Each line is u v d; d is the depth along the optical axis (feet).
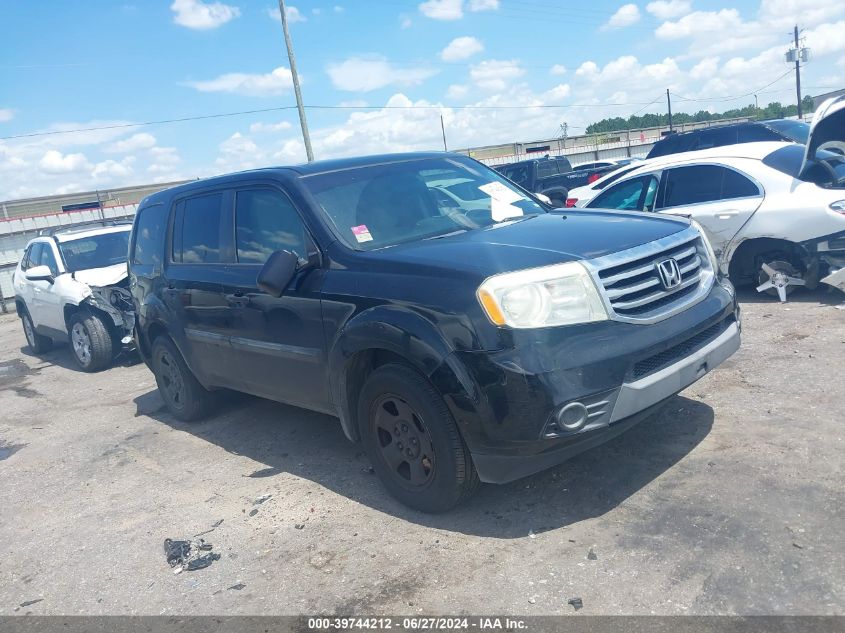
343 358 13.58
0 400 29.12
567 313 11.51
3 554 14.83
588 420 11.28
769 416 15.12
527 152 129.49
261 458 17.80
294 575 12.14
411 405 12.65
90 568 13.58
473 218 15.88
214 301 17.51
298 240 15.34
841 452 13.12
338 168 16.48
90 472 18.93
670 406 16.44
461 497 12.80
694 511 11.95
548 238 13.19
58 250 33.50
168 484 17.13
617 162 84.23
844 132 22.12
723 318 13.53
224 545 13.56
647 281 12.43
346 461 16.72
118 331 30.55
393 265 13.14
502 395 11.24
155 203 21.42
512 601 10.43
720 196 25.07
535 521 12.52
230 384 18.60
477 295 11.57
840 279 22.24
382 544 12.64
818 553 10.37
